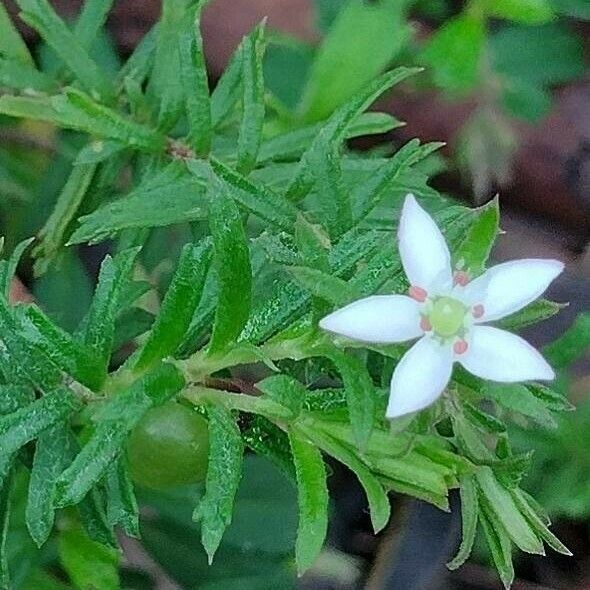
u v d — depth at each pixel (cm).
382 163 8
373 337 6
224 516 6
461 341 6
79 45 9
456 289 6
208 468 6
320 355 6
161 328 6
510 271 6
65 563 10
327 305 6
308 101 11
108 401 6
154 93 9
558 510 11
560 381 11
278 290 7
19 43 10
